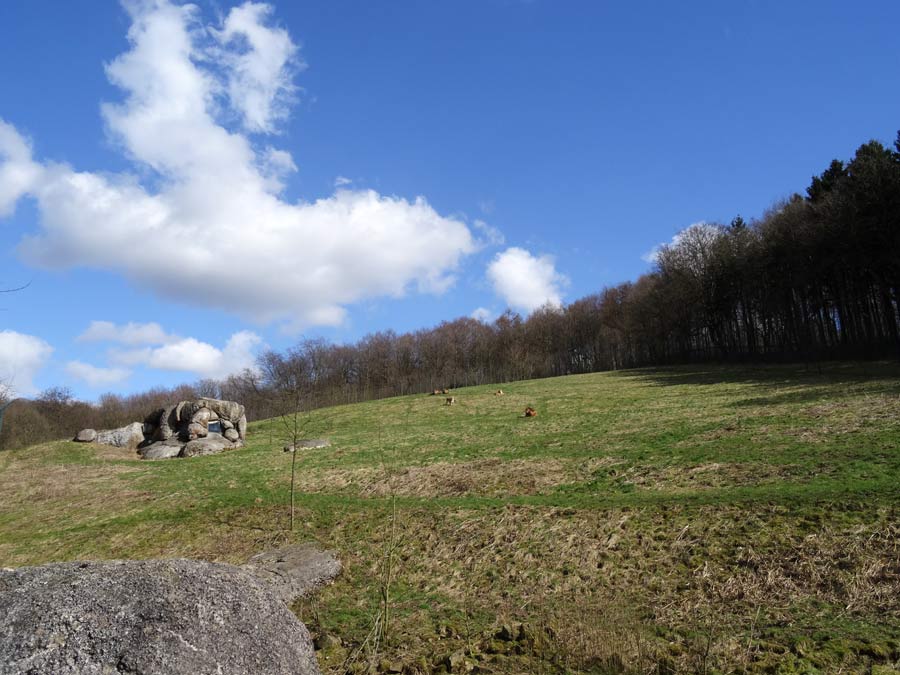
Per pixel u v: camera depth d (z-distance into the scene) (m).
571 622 9.30
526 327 99.69
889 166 52.62
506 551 14.14
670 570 11.86
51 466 34.28
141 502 24.23
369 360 92.06
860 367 45.00
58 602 5.45
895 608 9.01
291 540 17.52
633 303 85.56
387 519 17.89
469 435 31.55
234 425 40.31
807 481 15.24
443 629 9.96
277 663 6.01
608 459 21.50
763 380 42.88
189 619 5.71
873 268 57.00
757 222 73.44
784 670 7.35
